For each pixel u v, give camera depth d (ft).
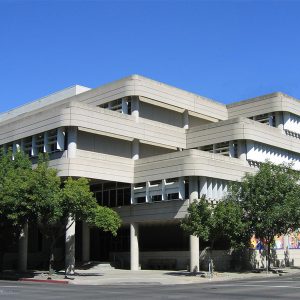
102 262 153.28
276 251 154.92
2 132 151.74
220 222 112.37
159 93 157.58
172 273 125.08
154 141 154.92
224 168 139.85
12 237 122.72
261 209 123.85
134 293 67.41
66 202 107.76
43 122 137.49
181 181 134.10
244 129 154.30
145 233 168.04
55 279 104.01
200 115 174.81
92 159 135.85
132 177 146.41
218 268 137.28
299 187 126.62
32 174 108.78
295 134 178.81
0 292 68.39
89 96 163.63
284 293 65.05
